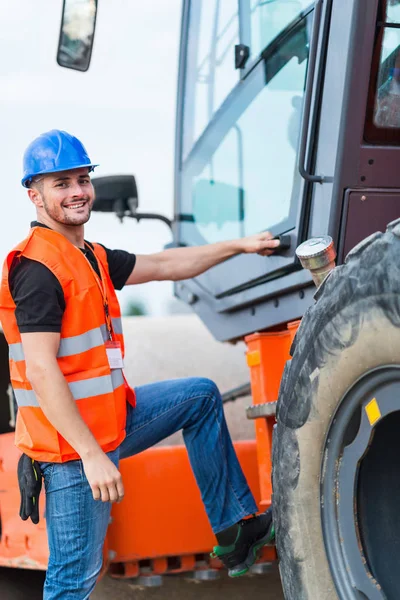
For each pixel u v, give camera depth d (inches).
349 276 78.4
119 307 110.0
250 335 119.3
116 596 143.6
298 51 111.4
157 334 168.9
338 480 83.8
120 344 107.0
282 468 87.7
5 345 150.4
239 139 128.6
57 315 97.7
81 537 101.3
